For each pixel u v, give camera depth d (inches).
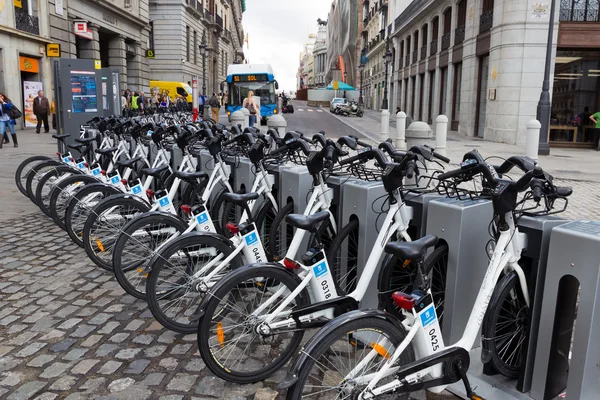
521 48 731.4
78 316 158.4
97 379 123.8
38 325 151.9
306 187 168.9
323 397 93.4
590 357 99.3
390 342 96.3
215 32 2225.6
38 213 288.7
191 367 130.0
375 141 752.3
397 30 1594.5
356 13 2844.5
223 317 118.2
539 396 110.5
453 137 869.8
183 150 221.3
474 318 103.3
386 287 131.3
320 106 2407.7
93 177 237.1
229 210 195.8
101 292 177.2
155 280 137.7
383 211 133.9
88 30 1025.5
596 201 336.8
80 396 116.6
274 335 122.3
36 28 856.9
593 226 104.8
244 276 116.6
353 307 120.1
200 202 160.9
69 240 236.7
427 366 95.7
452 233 119.9
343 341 96.0
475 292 123.6
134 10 1273.4
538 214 113.6
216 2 2274.9
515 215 112.6
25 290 178.2
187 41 1731.1
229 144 216.1
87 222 184.9
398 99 1662.2
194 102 995.9
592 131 751.7
